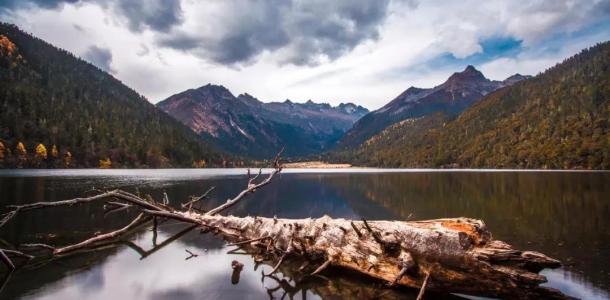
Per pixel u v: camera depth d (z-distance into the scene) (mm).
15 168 102750
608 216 19859
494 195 32750
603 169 119125
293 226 13102
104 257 12719
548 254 12227
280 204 28703
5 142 107438
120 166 134500
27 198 26031
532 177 67312
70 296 8805
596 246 13242
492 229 16656
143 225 19531
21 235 15633
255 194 37531
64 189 33750
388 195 35062
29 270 10938
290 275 11188
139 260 12453
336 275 11141
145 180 56250
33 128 121625
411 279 9508
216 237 16859
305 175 96688
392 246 9742
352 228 11312
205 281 10359
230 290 9648
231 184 51375
